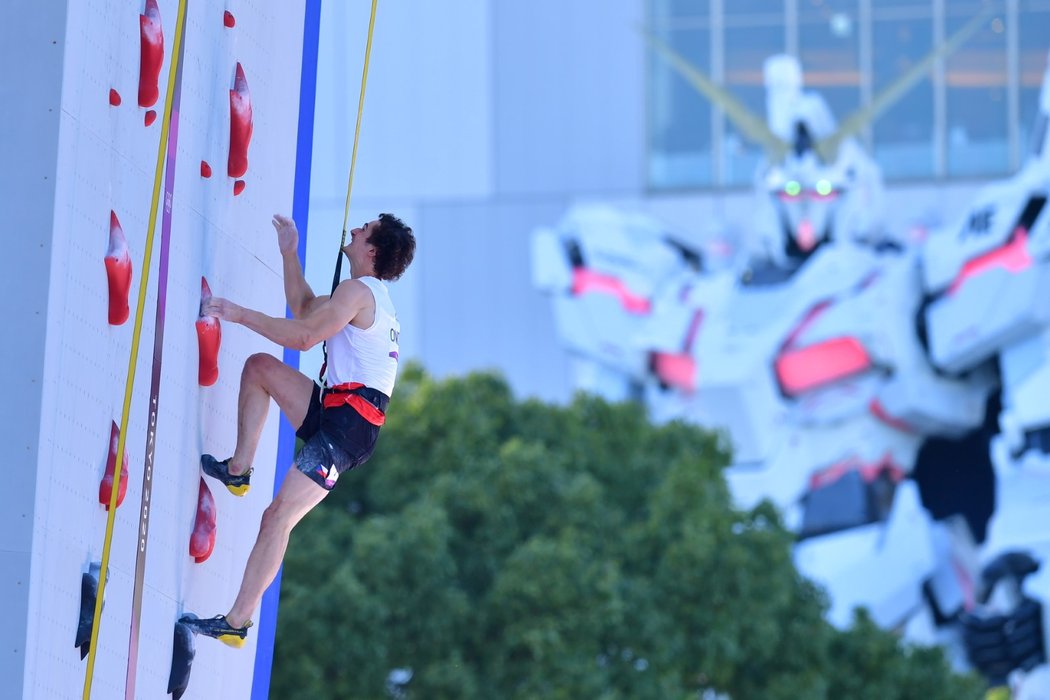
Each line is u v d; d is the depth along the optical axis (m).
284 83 19.94
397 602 46.41
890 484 84.00
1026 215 78.38
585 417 59.16
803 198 80.44
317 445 16.22
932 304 81.38
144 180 15.93
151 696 16.64
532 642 45.34
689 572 49.56
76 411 14.64
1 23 14.21
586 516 50.03
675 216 100.19
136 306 15.78
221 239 18.02
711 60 100.50
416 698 46.69
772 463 82.50
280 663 45.53
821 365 81.62
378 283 16.64
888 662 55.19
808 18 99.12
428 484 51.84
